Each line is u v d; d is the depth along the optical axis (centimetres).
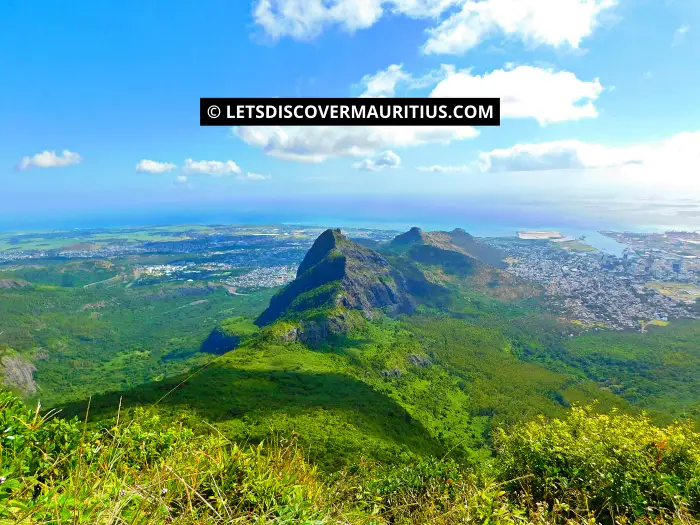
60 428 447
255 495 420
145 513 329
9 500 278
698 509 578
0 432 401
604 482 627
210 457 448
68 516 285
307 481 499
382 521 517
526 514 606
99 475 355
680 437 687
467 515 529
